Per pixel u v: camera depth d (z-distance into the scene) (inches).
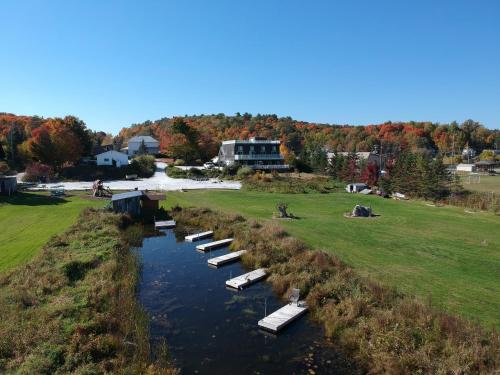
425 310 533.3
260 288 711.1
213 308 621.9
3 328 450.9
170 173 3002.0
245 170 2913.4
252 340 522.3
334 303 604.7
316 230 1133.1
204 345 506.9
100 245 831.7
